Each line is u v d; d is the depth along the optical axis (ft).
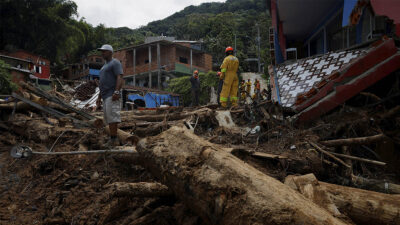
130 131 19.16
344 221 7.14
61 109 21.74
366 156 16.44
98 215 9.73
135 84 117.08
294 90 24.58
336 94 19.63
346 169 13.39
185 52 121.19
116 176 12.50
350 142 15.17
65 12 126.52
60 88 49.16
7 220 9.89
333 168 13.46
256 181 6.84
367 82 19.35
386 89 20.75
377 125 16.97
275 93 25.11
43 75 115.44
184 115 22.36
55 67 140.97
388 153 15.47
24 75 90.12
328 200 8.07
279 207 6.08
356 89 19.45
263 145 16.69
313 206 6.44
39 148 15.89
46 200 10.93
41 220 10.01
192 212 8.91
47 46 125.29
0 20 104.06
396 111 16.58
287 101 23.61
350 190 10.02
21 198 11.25
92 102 41.60
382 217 8.79
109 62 13.75
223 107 25.96
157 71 111.55
